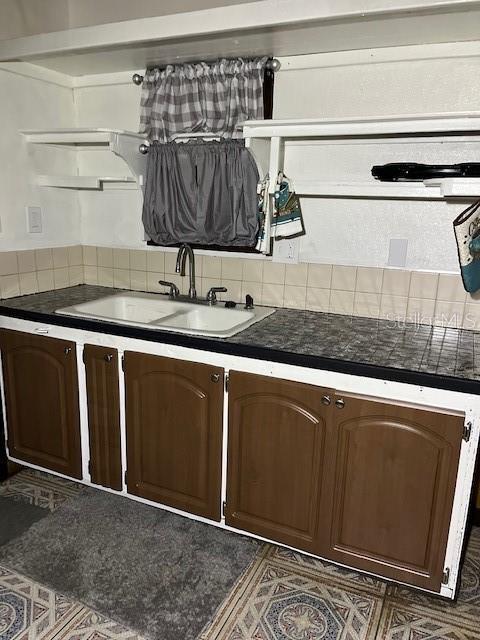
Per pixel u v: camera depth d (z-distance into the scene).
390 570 1.75
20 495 2.37
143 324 2.06
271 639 1.60
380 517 1.71
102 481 2.25
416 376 1.55
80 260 2.88
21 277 2.54
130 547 2.02
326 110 2.16
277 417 1.79
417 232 2.13
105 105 2.61
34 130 2.36
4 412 2.43
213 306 2.41
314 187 2.09
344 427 1.69
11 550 1.99
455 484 1.58
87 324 2.09
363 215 2.20
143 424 2.07
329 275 2.31
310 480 1.79
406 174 1.82
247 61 2.16
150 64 2.32
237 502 1.95
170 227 2.44
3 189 2.37
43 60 2.31
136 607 1.72
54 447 2.33
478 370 1.60
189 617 1.68
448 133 1.93
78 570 1.89
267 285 2.45
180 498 2.07
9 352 2.33
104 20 2.58
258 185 2.19
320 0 1.61
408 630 1.65
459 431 1.53
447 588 1.68
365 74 2.06
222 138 2.25
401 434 1.61
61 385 2.22
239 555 2.00
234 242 2.37
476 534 2.15
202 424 1.94
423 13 1.58
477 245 1.79
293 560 1.98
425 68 1.97
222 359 1.86
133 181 2.52
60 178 2.48
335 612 1.72
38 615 1.67
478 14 1.59
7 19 2.31
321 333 2.01
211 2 2.34
